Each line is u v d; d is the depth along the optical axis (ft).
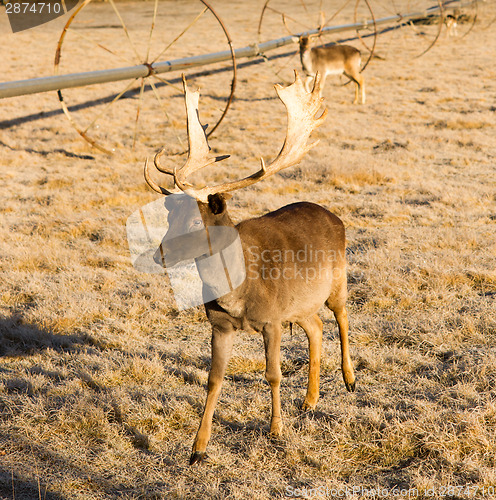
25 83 92.12
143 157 111.75
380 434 29.68
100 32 297.33
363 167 93.86
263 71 200.23
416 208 75.41
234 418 32.63
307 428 30.73
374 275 51.67
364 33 277.23
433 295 47.37
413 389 34.30
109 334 44.21
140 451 29.99
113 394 34.68
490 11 315.37
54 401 34.45
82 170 104.53
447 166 97.25
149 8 402.72
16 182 96.89
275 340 29.12
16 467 28.37
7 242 66.23
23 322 46.37
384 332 42.22
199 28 303.89
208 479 27.35
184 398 34.50
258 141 120.16
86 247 64.95
